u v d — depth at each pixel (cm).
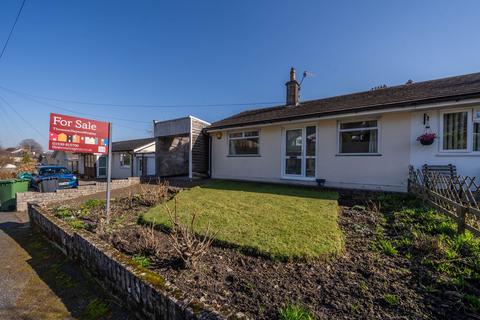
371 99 884
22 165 2588
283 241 370
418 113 730
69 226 465
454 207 438
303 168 983
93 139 523
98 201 766
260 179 1108
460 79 834
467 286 255
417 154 732
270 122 1005
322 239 375
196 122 1283
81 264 377
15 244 505
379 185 798
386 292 251
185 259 318
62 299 300
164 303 219
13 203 895
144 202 715
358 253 341
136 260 329
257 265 318
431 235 391
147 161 1984
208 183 1068
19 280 349
